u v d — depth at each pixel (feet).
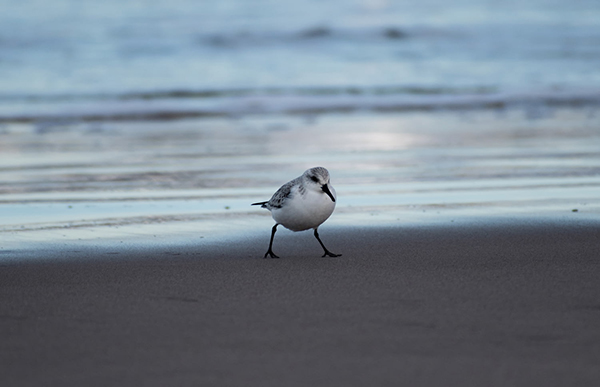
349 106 87.45
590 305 23.32
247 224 39.17
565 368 18.02
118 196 45.80
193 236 36.32
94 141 66.85
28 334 20.70
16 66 106.01
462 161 57.52
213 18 140.77
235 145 64.95
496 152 61.16
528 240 34.30
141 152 61.36
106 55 114.52
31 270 28.78
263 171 53.67
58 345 19.77
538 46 125.70
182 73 104.53
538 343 19.76
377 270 28.60
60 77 100.27
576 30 137.49
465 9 153.17
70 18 136.56
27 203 43.65
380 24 138.92
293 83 99.86
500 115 82.53
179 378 17.53
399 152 61.62
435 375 17.63
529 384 17.08
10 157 58.54
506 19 145.59
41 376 17.66
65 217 40.32
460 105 88.12
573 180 50.26
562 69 109.09
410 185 49.11
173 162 56.90
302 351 19.29
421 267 29.04
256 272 28.45
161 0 151.64
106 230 37.40
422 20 143.02
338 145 65.10
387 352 19.16
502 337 20.27
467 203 43.83
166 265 29.86
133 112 82.43
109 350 19.40
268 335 20.57
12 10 139.23
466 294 24.71
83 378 17.53
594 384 17.08
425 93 95.04
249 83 98.99
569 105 87.81
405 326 21.31
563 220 38.83
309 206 30.94
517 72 107.86
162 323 21.71
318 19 141.59
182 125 76.48
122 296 24.76
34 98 88.12
